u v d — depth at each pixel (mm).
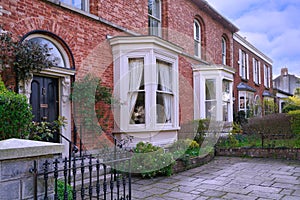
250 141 10430
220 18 13852
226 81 13977
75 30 6484
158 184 5594
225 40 15578
